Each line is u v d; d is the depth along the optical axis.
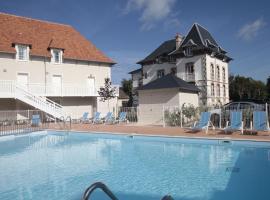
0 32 28.48
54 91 29.64
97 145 15.34
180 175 8.89
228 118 17.25
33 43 29.98
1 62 26.91
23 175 9.45
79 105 32.22
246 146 12.84
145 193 7.31
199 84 40.25
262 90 62.25
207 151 12.46
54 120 26.25
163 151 12.95
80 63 32.78
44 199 7.12
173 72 45.28
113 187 7.87
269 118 16.16
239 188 7.42
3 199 7.18
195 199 6.77
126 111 25.78
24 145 16.11
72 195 7.38
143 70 49.69
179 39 43.94
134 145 14.78
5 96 24.67
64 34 34.72
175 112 20.33
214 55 42.28
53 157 12.45
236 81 63.66
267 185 7.61
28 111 23.56
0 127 21.38
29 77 28.66
